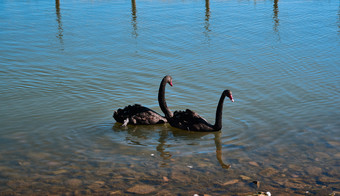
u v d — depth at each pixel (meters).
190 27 20.33
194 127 9.48
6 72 13.95
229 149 8.22
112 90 12.24
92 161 7.57
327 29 19.77
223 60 15.32
